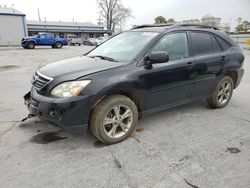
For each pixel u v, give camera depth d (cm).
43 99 300
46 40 2519
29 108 333
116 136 331
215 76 445
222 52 456
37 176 259
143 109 359
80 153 307
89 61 365
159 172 268
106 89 304
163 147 323
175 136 357
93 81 300
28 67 1056
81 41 4122
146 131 373
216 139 348
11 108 475
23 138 345
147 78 342
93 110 311
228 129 384
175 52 385
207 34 443
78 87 293
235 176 261
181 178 257
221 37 467
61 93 293
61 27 5419
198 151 313
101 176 260
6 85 683
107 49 418
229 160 292
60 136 352
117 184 248
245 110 478
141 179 256
